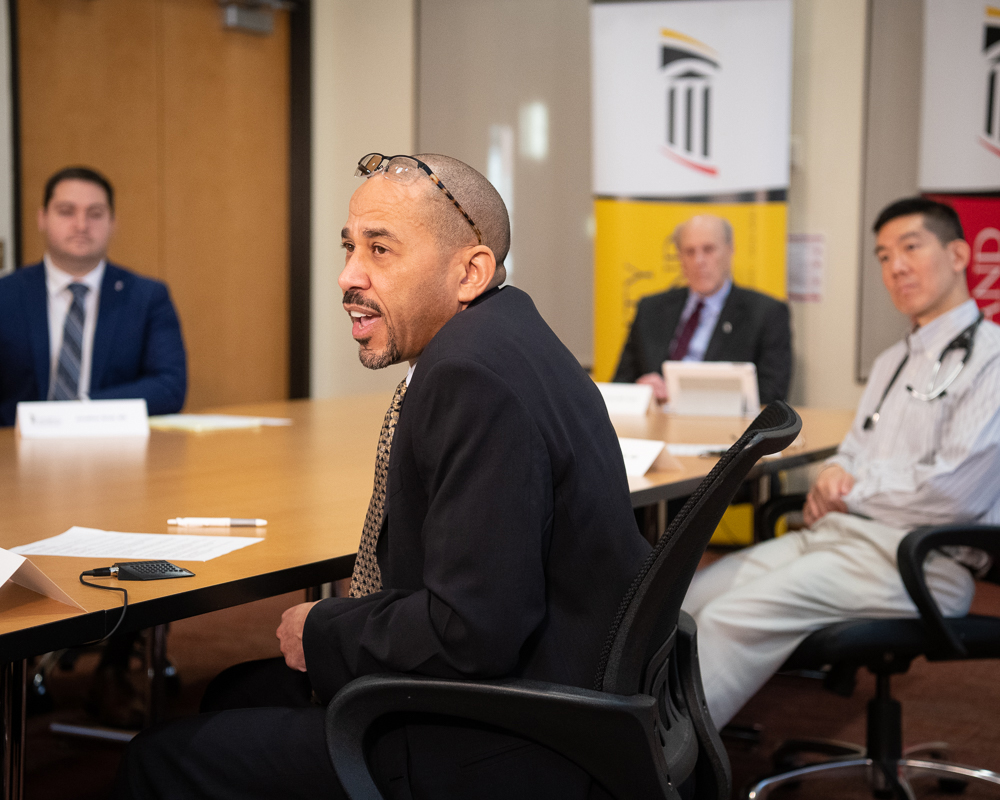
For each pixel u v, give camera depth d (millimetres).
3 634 1020
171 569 1276
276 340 6352
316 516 1687
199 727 1243
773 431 1092
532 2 5754
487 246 1258
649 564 1082
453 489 1069
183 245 5801
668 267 5160
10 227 4926
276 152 6227
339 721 1110
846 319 5277
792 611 2059
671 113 5102
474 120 5941
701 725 1335
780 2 4930
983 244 4809
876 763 2234
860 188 5199
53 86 5168
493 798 1109
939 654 2008
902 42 5055
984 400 2188
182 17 5676
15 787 1279
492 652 1051
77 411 2760
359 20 6195
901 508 2191
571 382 1205
